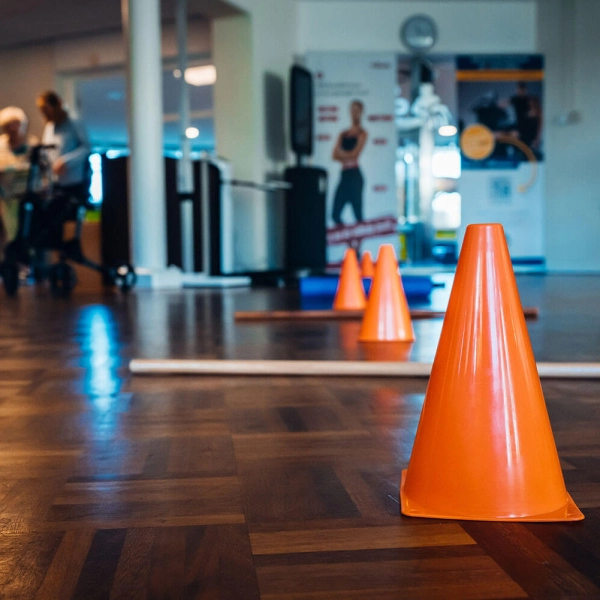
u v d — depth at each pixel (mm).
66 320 3785
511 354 896
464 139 10406
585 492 971
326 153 9961
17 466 1149
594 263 10805
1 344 2805
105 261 7555
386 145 9953
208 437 1323
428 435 916
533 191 10508
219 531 847
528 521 861
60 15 9484
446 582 701
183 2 7355
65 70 10523
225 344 2672
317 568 738
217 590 691
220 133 8852
